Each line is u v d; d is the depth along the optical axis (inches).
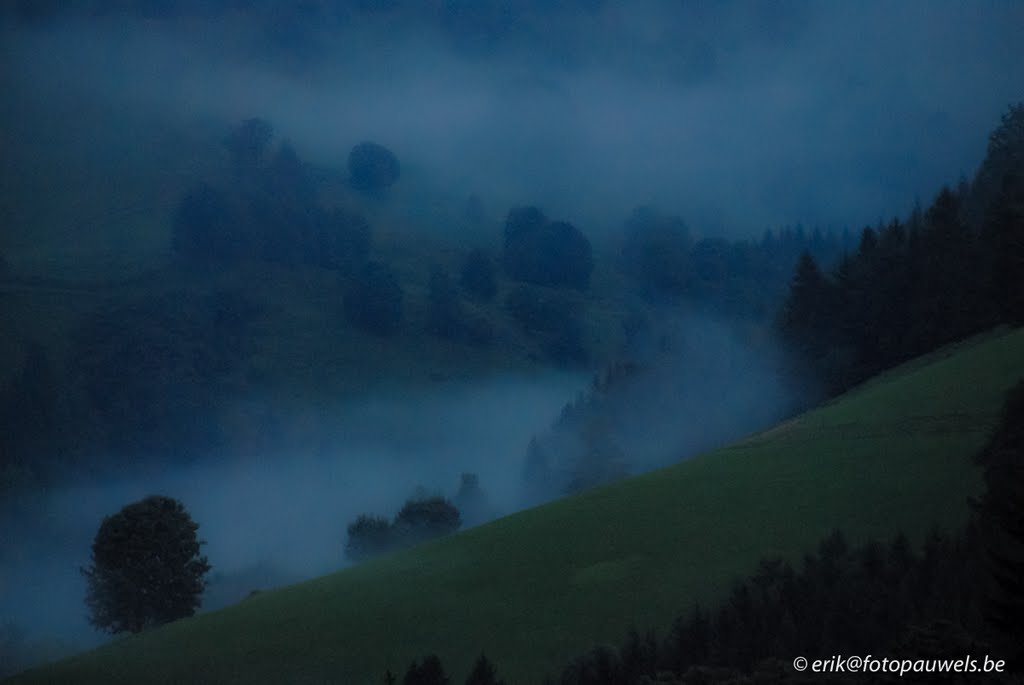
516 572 2375.7
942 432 2600.9
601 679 1606.8
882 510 2180.1
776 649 1514.5
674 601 1978.3
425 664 1702.8
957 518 2011.6
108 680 2142.0
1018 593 1236.5
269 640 2213.3
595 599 2081.7
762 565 1957.4
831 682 1147.9
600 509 2755.9
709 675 1273.4
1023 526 1354.6
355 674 1942.7
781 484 2559.1
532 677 1792.6
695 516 2475.4
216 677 2044.8
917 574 1589.6
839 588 1609.3
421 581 2464.3
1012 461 1581.0
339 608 2362.2
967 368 3120.1
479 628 2062.0
